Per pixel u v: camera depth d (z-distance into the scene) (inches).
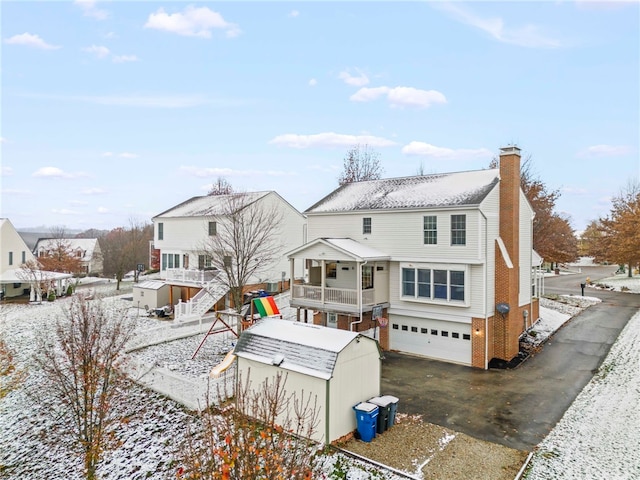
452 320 795.4
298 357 525.7
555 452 463.5
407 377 711.7
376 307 841.5
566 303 1242.6
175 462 476.7
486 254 773.9
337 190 1106.1
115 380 631.8
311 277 1008.9
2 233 1663.4
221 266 1034.7
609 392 617.0
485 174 888.3
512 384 669.9
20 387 720.3
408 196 895.1
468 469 432.8
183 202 1572.3
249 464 253.8
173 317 1155.9
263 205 1261.1
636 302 1250.6
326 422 480.4
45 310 1301.7
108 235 3481.8
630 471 422.3
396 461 450.3
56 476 506.3
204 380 653.9
